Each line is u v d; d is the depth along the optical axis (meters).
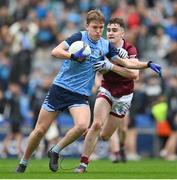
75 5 73.56
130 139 57.34
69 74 29.81
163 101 58.56
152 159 56.44
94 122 31.33
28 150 30.34
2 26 71.19
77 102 29.75
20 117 58.19
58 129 56.81
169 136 58.16
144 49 68.38
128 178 27.55
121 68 30.78
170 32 71.06
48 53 68.00
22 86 63.75
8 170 32.91
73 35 29.78
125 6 72.75
